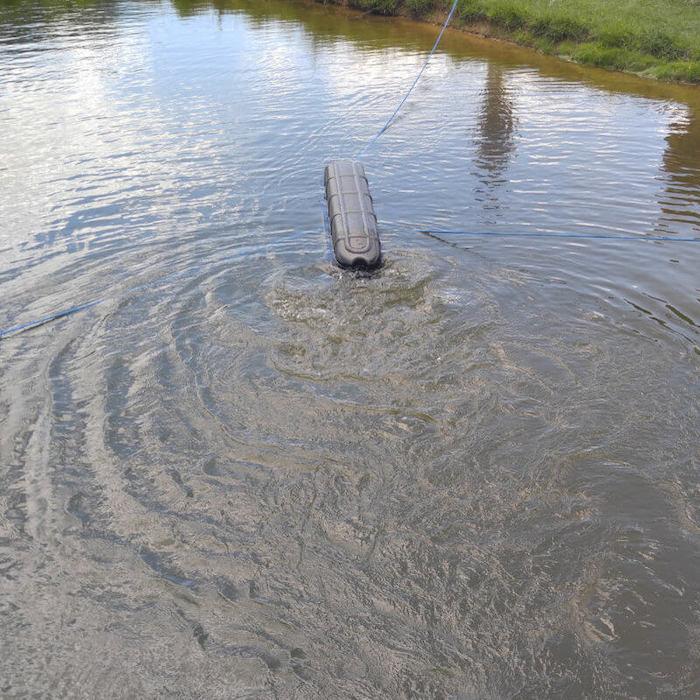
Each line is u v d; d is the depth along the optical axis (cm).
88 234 1343
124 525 736
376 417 866
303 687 587
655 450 812
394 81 2417
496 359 960
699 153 1734
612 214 1420
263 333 1016
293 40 3016
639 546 701
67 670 603
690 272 1186
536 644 617
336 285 1126
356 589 668
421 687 586
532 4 3038
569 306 1084
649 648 611
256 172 1650
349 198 1251
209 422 865
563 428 845
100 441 841
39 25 3303
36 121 2000
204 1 3962
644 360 957
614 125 1945
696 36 2519
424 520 735
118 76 2452
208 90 2300
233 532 725
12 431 858
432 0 3341
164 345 1001
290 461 807
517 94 2255
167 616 645
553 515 738
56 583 677
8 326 1055
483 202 1489
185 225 1374
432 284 1134
